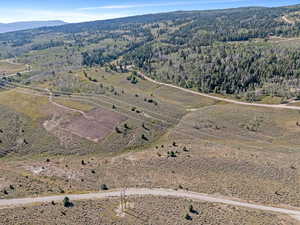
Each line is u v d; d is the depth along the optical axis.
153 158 78.75
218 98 149.12
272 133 98.75
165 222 46.03
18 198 55.41
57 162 79.62
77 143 91.25
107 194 58.28
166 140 96.00
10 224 43.88
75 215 47.72
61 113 111.31
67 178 67.50
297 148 85.31
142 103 131.12
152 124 107.25
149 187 61.62
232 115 114.81
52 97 133.75
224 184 62.31
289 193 57.94
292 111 117.62
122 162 77.62
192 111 128.25
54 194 58.00
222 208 52.16
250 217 48.88
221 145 88.25
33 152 86.25
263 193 58.22
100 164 77.19
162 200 54.81
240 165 71.38
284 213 51.38
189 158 77.12
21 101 125.44
